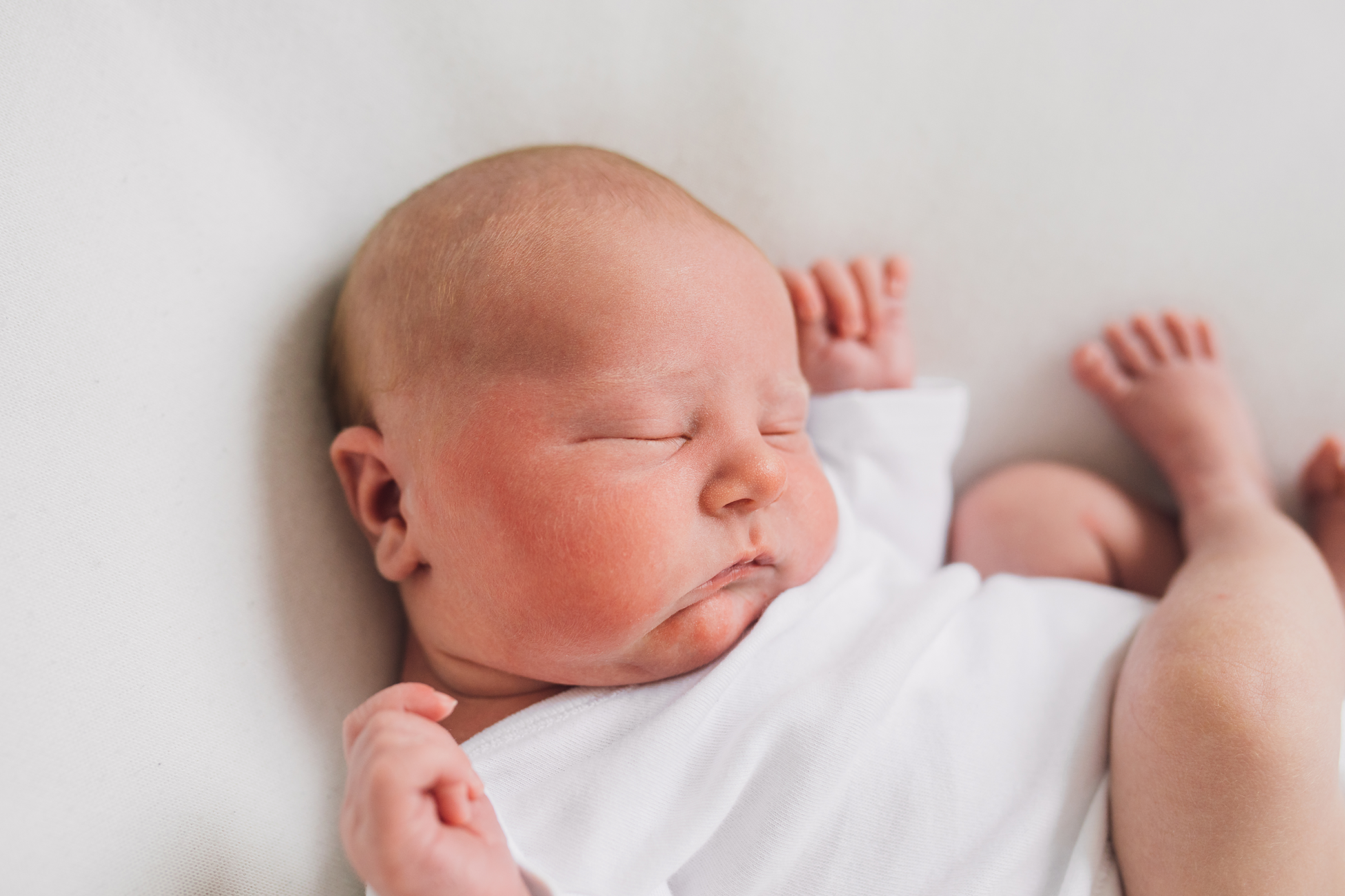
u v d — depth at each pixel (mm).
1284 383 1193
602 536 714
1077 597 960
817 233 1143
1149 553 1115
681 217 818
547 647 758
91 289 693
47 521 638
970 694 830
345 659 848
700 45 1064
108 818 625
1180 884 722
